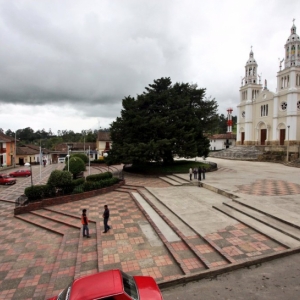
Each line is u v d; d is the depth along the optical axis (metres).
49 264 8.00
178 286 5.95
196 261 7.08
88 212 13.00
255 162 37.28
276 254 6.94
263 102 45.62
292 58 39.94
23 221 12.63
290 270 6.32
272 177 20.61
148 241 8.83
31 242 9.80
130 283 4.75
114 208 13.64
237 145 51.09
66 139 94.56
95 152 57.00
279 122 41.62
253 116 48.22
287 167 29.44
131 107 26.16
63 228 11.12
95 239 9.41
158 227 9.98
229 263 6.67
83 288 4.42
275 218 9.56
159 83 27.53
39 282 6.97
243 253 7.16
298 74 39.34
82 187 16.81
